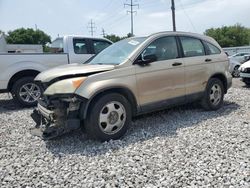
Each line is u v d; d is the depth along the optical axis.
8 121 6.19
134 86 4.80
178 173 3.38
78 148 4.35
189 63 5.70
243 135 4.64
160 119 5.81
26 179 3.40
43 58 7.94
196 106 6.74
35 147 4.49
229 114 6.11
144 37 5.36
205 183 3.14
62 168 3.66
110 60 5.16
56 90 4.30
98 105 4.38
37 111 4.90
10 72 7.46
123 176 3.37
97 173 3.47
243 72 10.78
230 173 3.34
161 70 5.18
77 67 4.79
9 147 4.52
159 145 4.31
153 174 3.39
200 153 3.95
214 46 6.53
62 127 4.25
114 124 4.58
